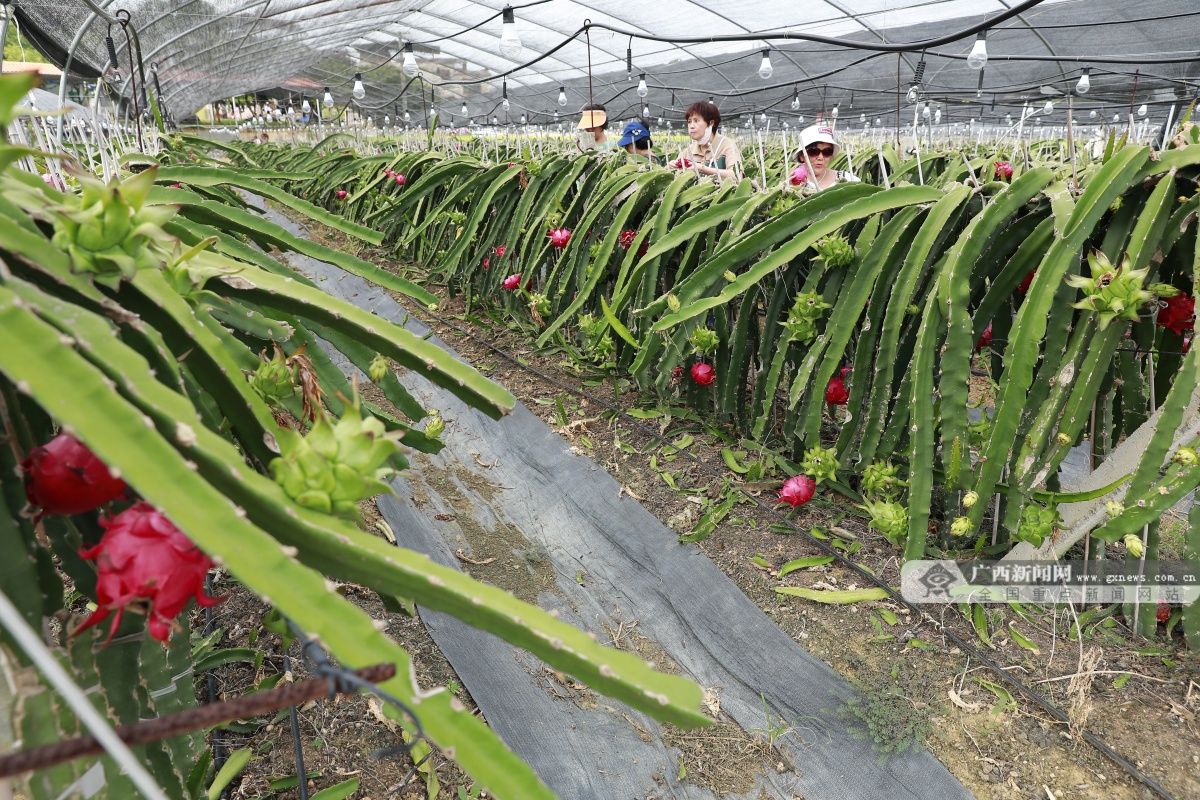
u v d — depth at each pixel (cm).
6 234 45
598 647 44
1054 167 166
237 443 82
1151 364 142
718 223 185
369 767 112
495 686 132
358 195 373
